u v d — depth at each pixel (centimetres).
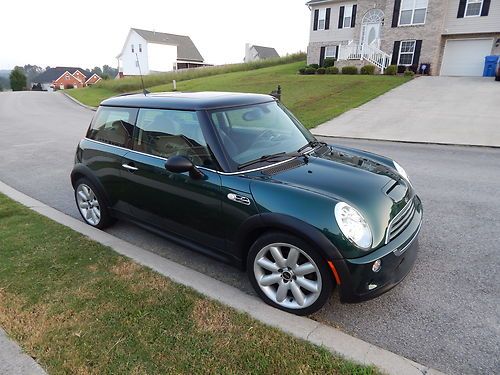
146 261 339
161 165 338
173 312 265
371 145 939
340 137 1054
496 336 251
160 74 3516
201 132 312
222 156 297
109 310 268
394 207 272
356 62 2417
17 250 362
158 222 362
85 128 1414
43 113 1998
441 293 300
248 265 290
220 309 268
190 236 333
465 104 1341
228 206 287
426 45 2202
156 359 222
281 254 272
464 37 2170
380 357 220
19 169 770
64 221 444
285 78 2334
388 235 257
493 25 2048
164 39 5719
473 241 388
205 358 222
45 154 926
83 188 450
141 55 5531
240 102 347
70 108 2288
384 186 288
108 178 402
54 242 379
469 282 314
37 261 340
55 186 638
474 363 228
